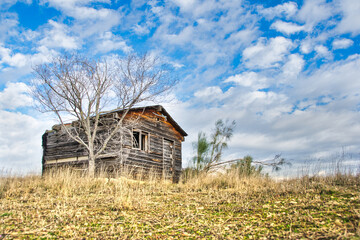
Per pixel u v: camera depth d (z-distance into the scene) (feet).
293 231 15.78
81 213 22.82
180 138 75.15
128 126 57.41
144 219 20.68
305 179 33.19
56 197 30.91
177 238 16.35
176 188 39.11
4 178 39.60
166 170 66.69
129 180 43.09
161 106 65.41
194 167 60.39
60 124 62.28
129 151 56.65
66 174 41.19
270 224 17.47
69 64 57.11
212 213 21.70
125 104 59.57
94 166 54.90
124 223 19.75
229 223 18.65
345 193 23.88
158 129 66.64
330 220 16.89
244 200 25.58
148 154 61.93
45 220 20.68
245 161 53.16
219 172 43.62
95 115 59.31
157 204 26.21
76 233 17.49
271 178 39.27
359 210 18.11
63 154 62.69
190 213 21.99
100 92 57.52
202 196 30.01
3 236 16.94
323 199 22.47
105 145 55.47
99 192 33.12
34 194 32.58
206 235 16.60
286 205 21.77
